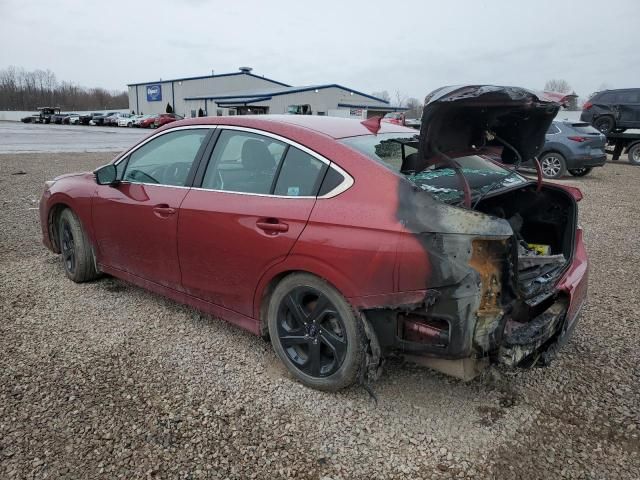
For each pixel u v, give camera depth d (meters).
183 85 63.56
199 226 3.31
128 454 2.46
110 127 50.88
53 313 4.00
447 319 2.42
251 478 2.34
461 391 3.03
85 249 4.45
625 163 18.89
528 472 2.40
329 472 2.38
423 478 2.36
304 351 3.07
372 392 2.85
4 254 5.50
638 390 3.08
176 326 3.81
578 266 3.29
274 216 2.93
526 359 2.73
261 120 3.28
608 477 2.38
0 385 2.99
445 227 2.38
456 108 2.48
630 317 4.15
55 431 2.61
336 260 2.66
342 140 2.94
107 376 3.12
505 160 3.17
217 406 2.84
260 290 3.10
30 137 29.58
